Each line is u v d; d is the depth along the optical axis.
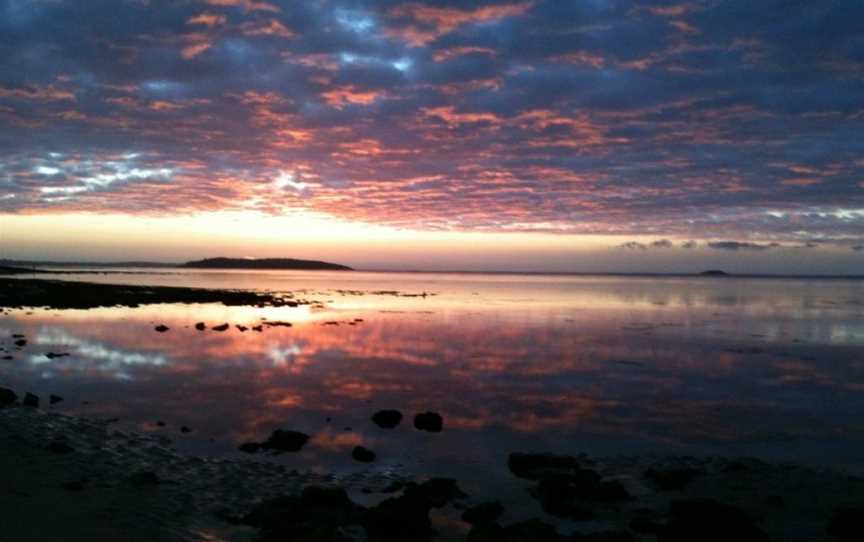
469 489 11.77
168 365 23.77
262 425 15.69
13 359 24.09
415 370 24.27
